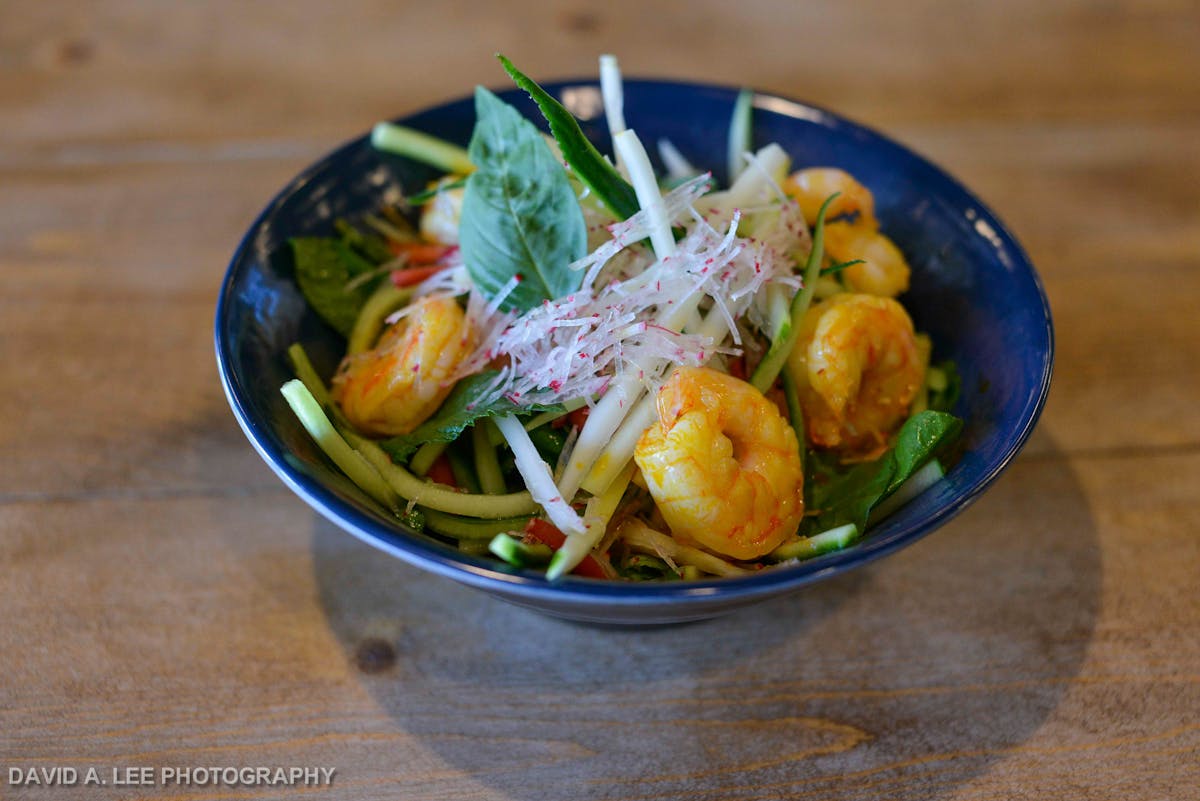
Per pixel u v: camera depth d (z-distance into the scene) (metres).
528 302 0.34
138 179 0.46
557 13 0.57
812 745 0.32
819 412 0.35
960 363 0.36
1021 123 0.50
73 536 0.36
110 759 0.31
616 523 0.33
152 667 0.33
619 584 0.28
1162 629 0.34
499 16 0.57
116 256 0.43
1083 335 0.42
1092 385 0.40
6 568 0.35
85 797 0.30
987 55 0.55
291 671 0.33
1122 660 0.33
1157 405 0.40
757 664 0.33
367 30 0.55
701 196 0.36
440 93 0.51
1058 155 0.49
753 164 0.37
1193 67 0.54
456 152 0.39
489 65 0.53
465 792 0.31
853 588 0.35
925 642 0.34
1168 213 0.46
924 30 0.57
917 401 0.36
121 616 0.34
